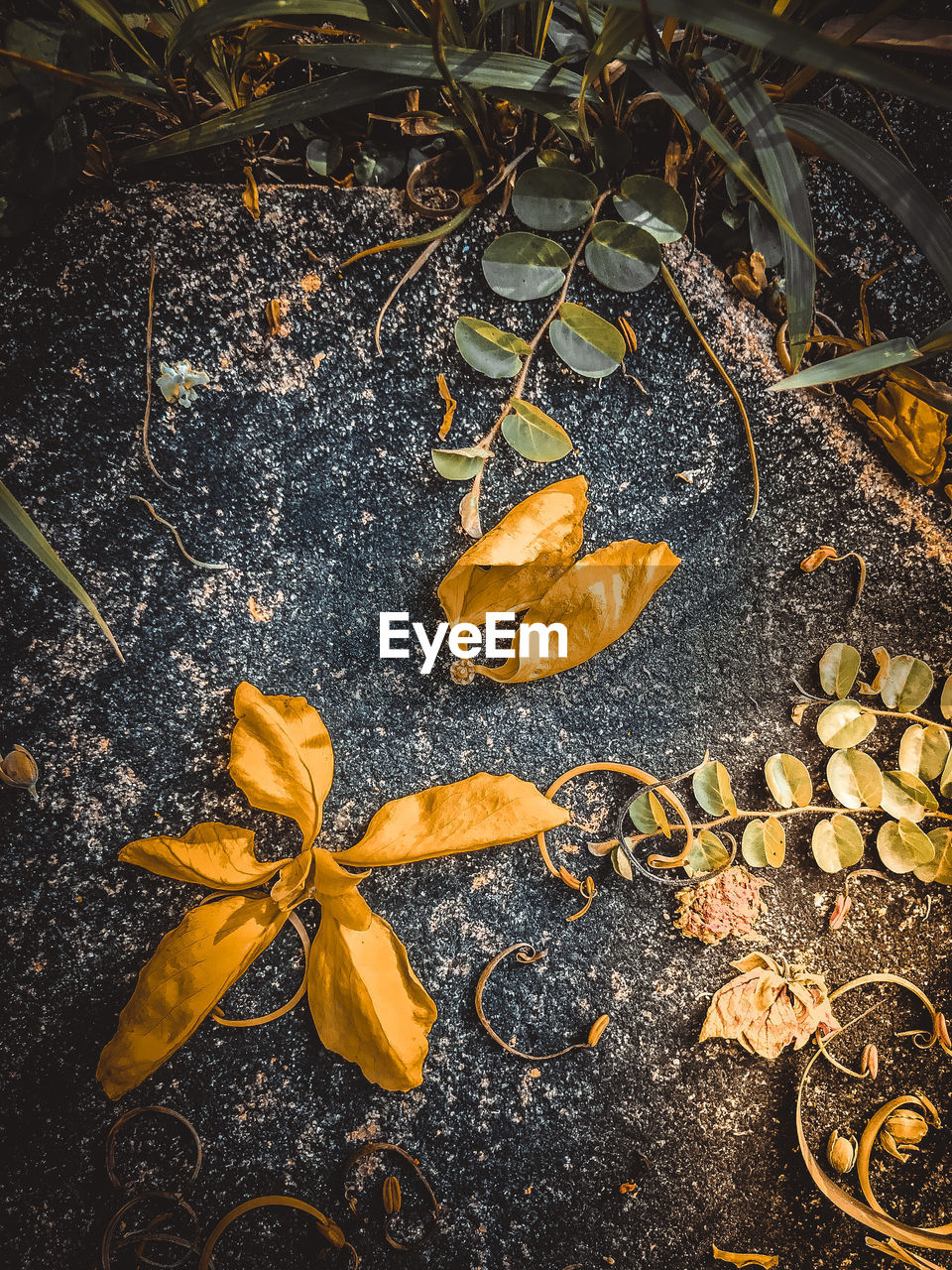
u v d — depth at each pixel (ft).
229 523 0.53
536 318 0.54
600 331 0.53
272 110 0.49
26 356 0.50
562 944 0.55
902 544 0.57
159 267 0.51
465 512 0.53
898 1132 0.57
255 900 0.51
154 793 0.52
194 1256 0.52
